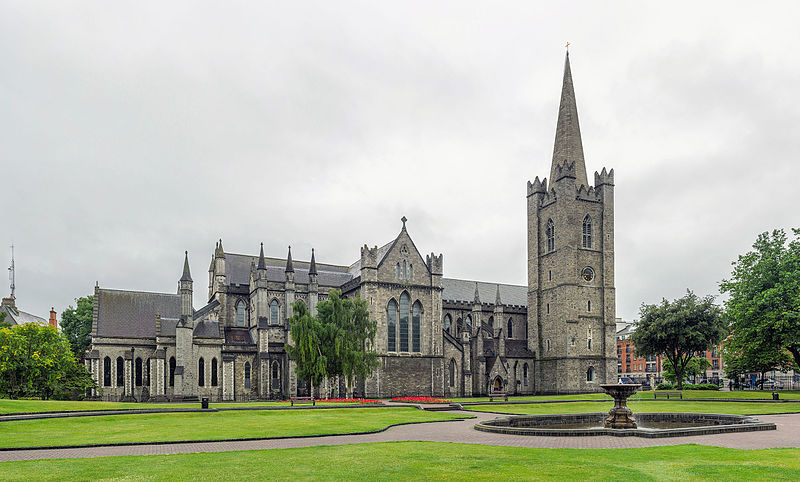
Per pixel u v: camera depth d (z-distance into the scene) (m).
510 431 42.34
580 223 126.88
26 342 91.25
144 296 116.62
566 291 123.19
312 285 117.38
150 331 112.69
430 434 42.22
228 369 103.94
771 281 93.75
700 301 119.81
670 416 58.16
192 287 104.62
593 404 86.69
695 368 166.62
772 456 29.05
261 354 106.00
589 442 36.03
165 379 103.44
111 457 29.91
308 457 29.14
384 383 107.81
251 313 113.81
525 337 138.75
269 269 122.12
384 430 45.22
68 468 26.17
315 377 88.69
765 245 96.69
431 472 24.59
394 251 113.56
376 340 108.44
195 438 39.34
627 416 48.00
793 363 104.44
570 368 121.50
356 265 134.38
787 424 51.12
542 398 100.56
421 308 114.56
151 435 41.69
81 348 127.44
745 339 95.00
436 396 112.00
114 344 108.88
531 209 135.88
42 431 45.62
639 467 25.58
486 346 125.69
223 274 115.31
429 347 113.75
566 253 124.06
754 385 165.75
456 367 117.75
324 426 48.19
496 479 22.94
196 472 24.77
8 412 60.44
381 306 110.06
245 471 24.97
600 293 127.06
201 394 102.44
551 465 26.22
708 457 28.75
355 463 27.08
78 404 72.56
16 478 23.72
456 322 129.88
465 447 33.28
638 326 127.56
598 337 125.62
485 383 121.19
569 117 132.25
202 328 106.81
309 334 88.75
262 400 103.69
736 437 38.94
